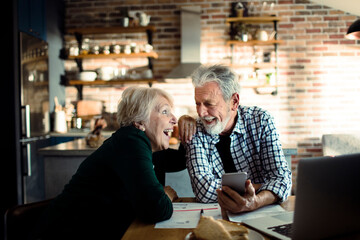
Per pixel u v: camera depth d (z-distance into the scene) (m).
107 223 1.13
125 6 4.28
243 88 4.15
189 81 4.21
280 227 0.90
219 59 4.16
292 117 4.12
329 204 0.73
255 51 4.15
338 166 0.73
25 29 3.25
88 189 1.11
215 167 1.48
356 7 3.81
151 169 1.06
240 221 0.98
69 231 1.09
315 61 4.09
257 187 1.29
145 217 0.99
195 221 1.00
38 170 3.37
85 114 4.18
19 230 1.14
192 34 4.09
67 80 4.39
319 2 4.02
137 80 4.03
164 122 1.22
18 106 3.04
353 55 4.06
